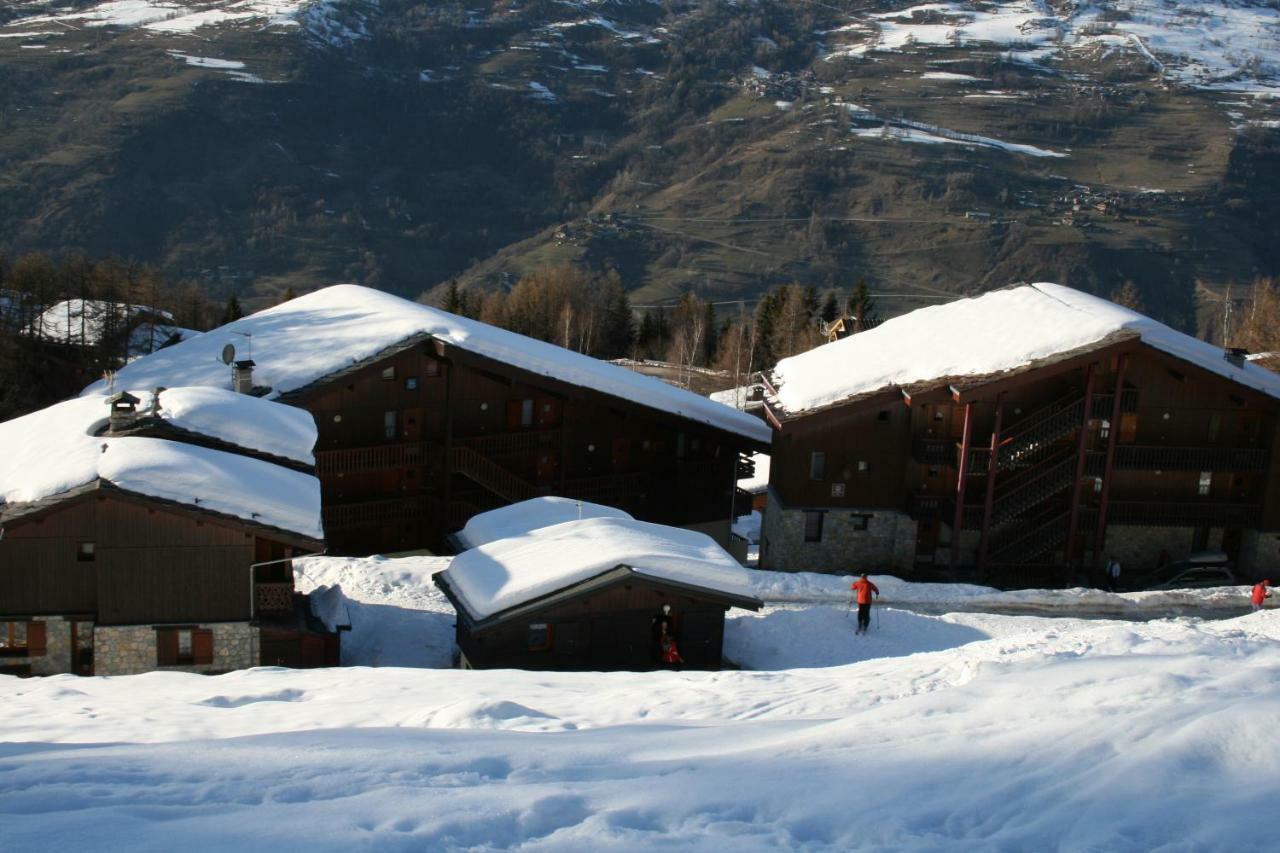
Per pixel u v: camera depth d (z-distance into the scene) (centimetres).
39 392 6988
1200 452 4481
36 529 2792
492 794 1173
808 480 4578
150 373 4253
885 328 5119
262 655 2978
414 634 3456
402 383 4306
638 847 1028
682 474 4862
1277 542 4572
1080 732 1313
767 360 11794
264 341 4428
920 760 1277
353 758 1395
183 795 1203
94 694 2369
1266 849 1008
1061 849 1023
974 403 4388
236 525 2853
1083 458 4428
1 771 1338
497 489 4412
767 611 3700
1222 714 1289
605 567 3066
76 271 9925
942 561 4634
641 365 11812
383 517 4331
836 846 1041
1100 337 4319
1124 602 4125
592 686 2434
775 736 1548
